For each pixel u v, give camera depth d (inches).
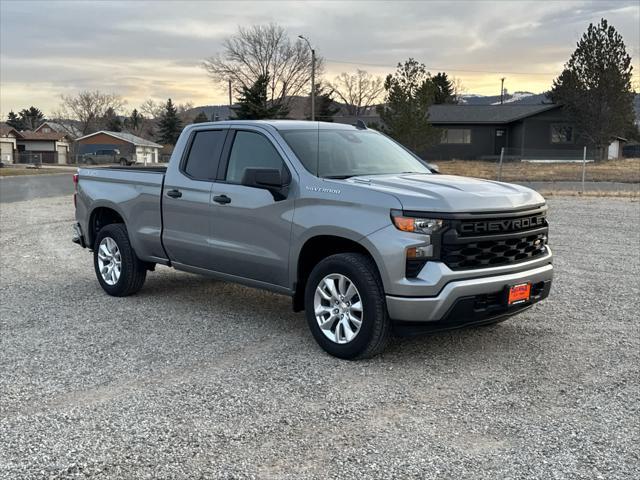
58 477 127.6
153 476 128.0
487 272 186.2
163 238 257.4
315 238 203.3
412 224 179.6
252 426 150.5
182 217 247.6
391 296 182.5
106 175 288.2
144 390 173.2
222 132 241.9
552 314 253.1
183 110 4603.8
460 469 130.2
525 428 149.3
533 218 201.6
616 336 223.0
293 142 219.6
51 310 261.7
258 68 2721.5
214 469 130.6
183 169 250.8
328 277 199.3
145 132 5024.6
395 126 1274.6
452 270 180.2
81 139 3469.5
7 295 289.9
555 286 306.0
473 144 1748.3
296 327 235.8
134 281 279.1
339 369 189.2
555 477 127.0
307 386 175.5
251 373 185.9
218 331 230.2
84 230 303.7
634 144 2213.3
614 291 295.0
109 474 128.7
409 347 210.5
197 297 284.8
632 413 157.8
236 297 285.0
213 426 150.6
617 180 1047.6
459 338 220.8
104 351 207.3
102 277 289.3
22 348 210.5
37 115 5575.8
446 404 163.3
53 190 1102.4
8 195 967.0
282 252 211.6
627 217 592.1
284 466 131.8
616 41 1501.0
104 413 158.1
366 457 135.3
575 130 1604.3
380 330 188.2
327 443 141.9
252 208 219.3
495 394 170.1
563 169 1289.4
